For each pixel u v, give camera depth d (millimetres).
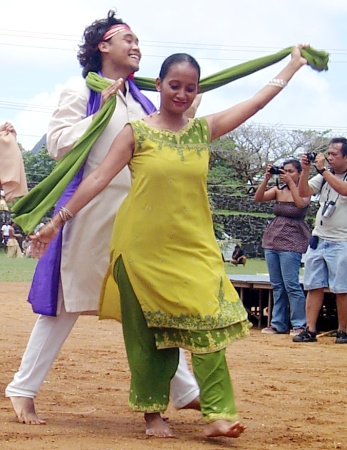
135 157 4996
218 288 4980
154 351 5125
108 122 5379
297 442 5145
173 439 5109
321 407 6438
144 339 5117
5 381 7156
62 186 5180
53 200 5164
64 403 6266
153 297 4961
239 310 5023
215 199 46406
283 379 7777
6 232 40875
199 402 5484
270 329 12039
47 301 5484
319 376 8031
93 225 5406
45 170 47812
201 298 4902
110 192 5414
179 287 4914
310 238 10961
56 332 5582
